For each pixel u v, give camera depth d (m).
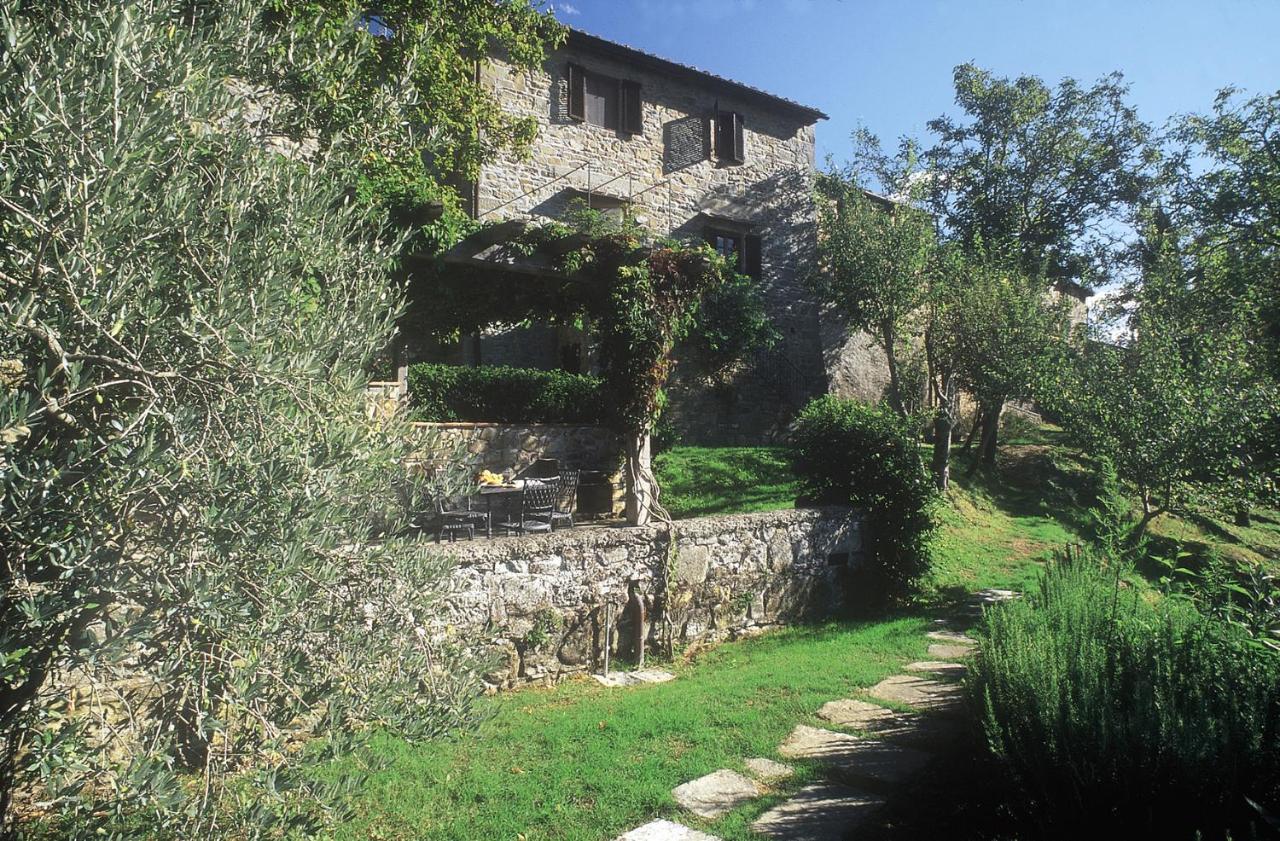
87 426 2.58
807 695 6.09
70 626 2.36
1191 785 3.10
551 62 17.25
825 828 3.87
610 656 7.61
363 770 3.48
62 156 2.38
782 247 20.97
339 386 3.14
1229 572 4.59
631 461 9.17
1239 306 12.92
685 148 19.25
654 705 6.01
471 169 12.45
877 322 17.22
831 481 10.72
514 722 5.68
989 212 23.47
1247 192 16.83
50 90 2.34
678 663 7.91
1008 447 22.12
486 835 3.86
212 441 2.58
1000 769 3.90
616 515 12.05
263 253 3.00
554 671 7.11
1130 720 3.36
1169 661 3.84
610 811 4.10
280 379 2.66
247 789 2.70
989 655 4.64
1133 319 13.99
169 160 2.88
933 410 16.19
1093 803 3.34
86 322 2.37
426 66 10.12
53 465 2.29
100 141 2.47
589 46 17.69
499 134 13.18
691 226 19.20
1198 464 10.49
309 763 2.59
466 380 12.73
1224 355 11.25
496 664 3.47
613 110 18.23
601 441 12.30
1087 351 14.09
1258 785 3.05
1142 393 11.02
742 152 20.23
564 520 10.55
